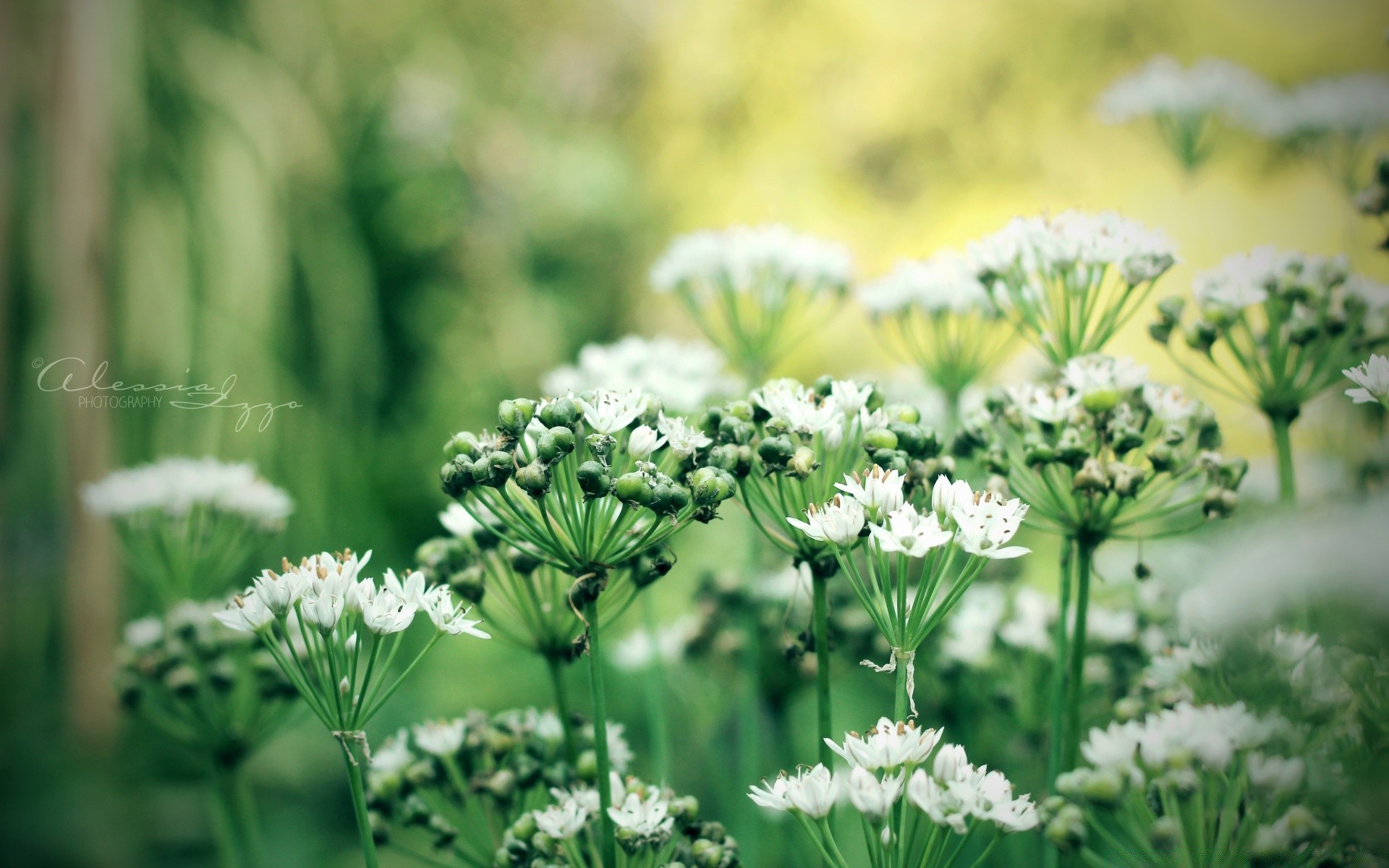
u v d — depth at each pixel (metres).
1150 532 0.71
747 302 0.76
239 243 1.16
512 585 0.63
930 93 1.55
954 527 0.59
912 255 1.49
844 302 0.75
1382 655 0.57
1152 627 0.66
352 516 1.25
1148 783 0.58
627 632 0.98
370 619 0.58
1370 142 0.74
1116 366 0.62
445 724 0.63
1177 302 0.63
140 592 1.04
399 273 1.56
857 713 0.79
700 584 0.71
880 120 1.55
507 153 1.64
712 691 0.73
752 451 0.60
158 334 1.09
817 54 1.59
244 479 0.72
